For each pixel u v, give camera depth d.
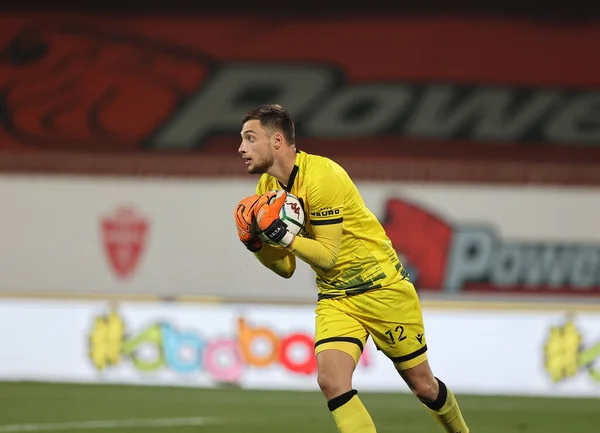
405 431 23.86
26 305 34.78
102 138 51.16
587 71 51.41
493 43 51.50
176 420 25.09
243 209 14.64
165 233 47.09
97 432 22.86
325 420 25.41
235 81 51.78
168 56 51.78
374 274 15.32
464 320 34.12
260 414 26.50
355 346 15.13
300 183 14.87
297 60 51.75
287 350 33.53
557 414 27.73
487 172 48.94
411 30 51.59
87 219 47.34
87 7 51.69
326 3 51.62
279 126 14.74
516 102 51.50
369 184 47.78
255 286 46.38
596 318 33.72
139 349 34.09
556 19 51.41
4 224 47.53
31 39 51.62
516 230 47.41
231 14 51.75
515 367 33.84
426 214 47.38
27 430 22.98
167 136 51.31
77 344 34.41
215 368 33.66
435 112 51.47
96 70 51.66
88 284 47.06
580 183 49.25
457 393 33.09
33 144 50.97
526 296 47.19
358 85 51.69
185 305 34.12
